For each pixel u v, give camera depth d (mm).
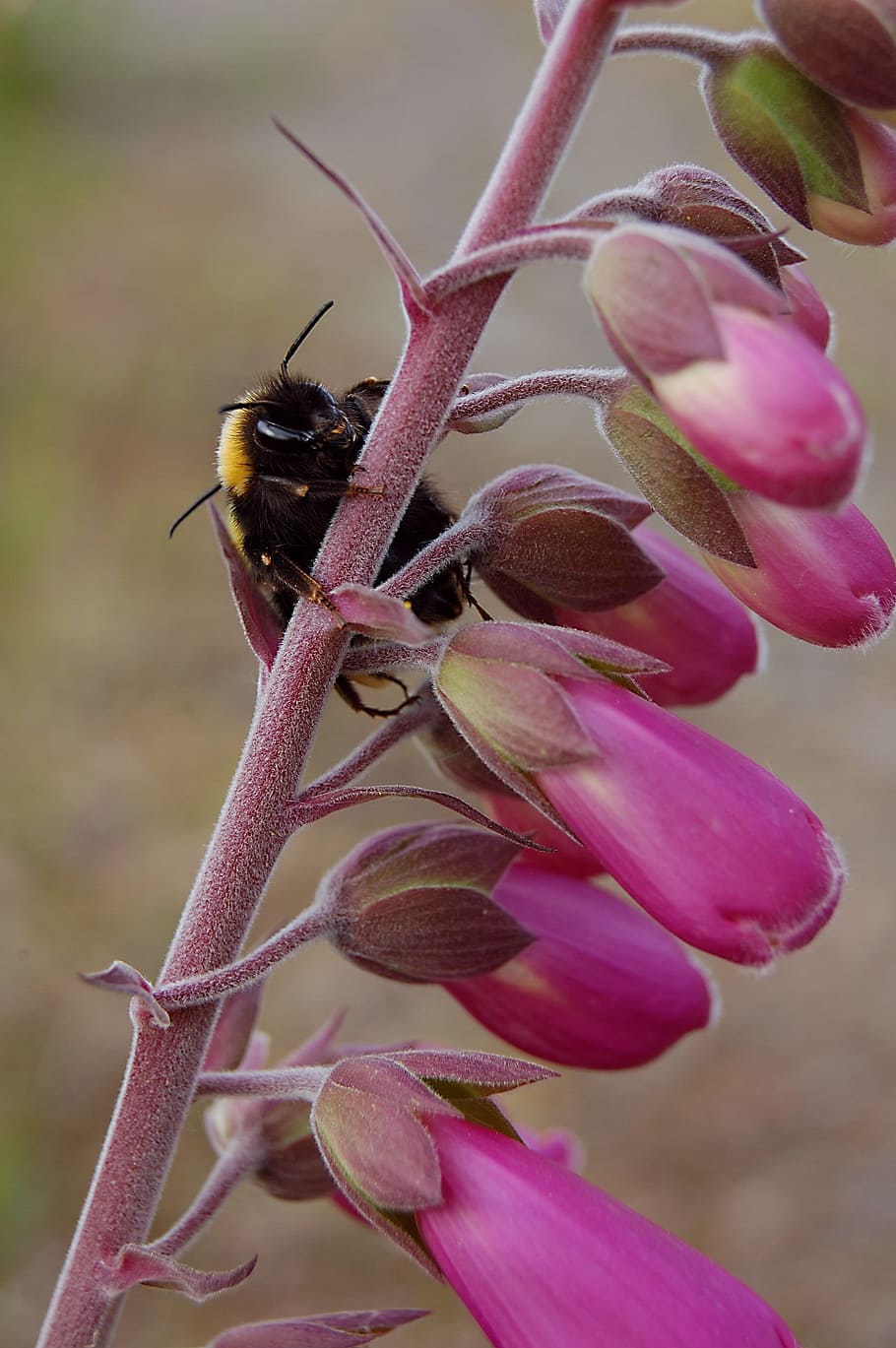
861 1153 489
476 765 230
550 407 902
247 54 1594
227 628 728
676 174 211
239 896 216
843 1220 469
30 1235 464
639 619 228
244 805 215
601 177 1211
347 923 221
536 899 231
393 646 214
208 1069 234
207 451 855
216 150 1342
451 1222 203
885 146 208
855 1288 447
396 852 222
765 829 199
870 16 200
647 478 208
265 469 217
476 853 222
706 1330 197
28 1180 473
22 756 638
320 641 213
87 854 596
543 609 222
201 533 791
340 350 962
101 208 1202
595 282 195
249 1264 212
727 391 189
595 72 208
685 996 231
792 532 207
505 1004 230
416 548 227
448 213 1194
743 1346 197
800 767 643
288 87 1523
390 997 547
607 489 219
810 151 208
